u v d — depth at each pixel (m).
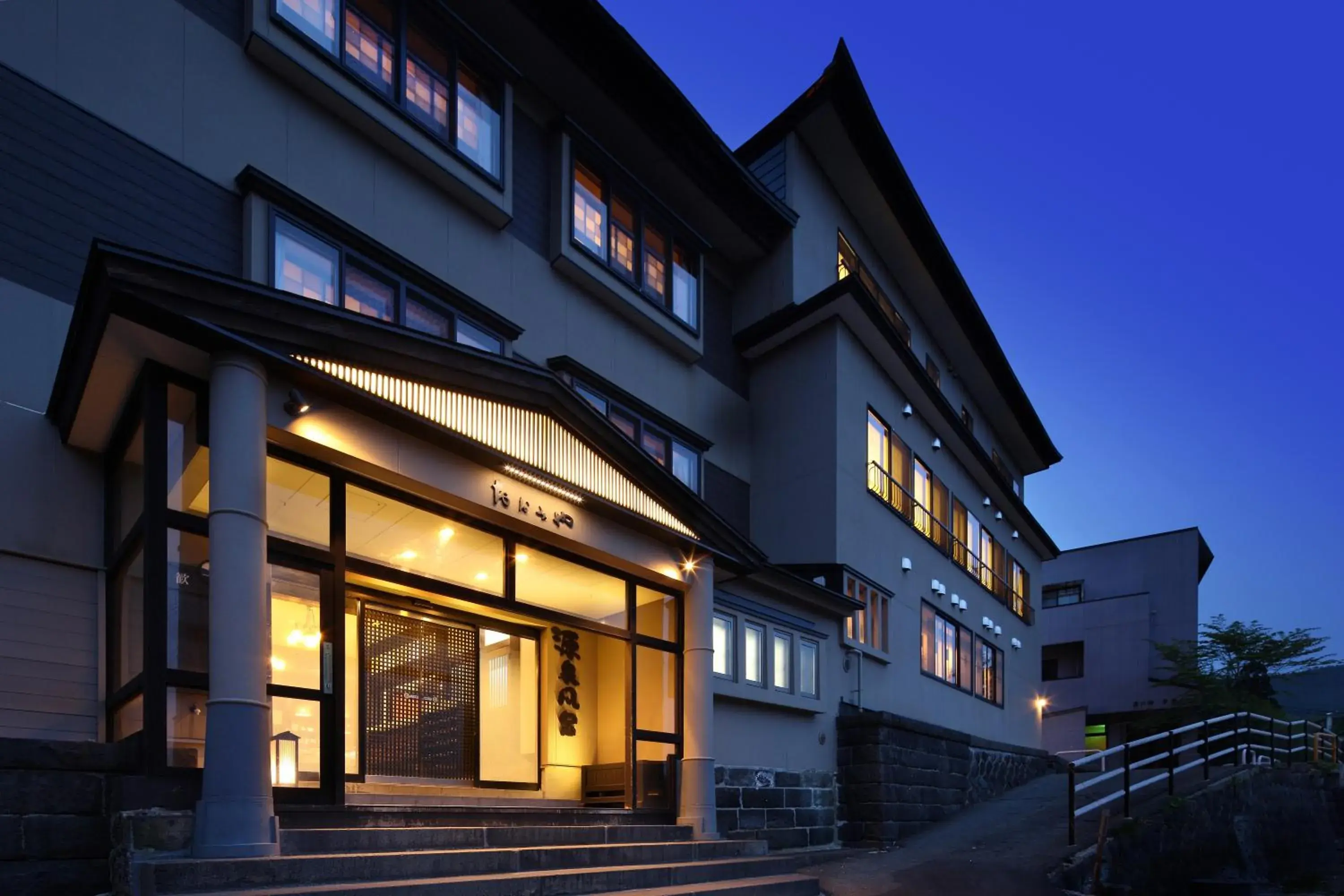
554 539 10.23
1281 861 15.40
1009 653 27.22
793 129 19.22
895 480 20.08
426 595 11.09
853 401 18.41
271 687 7.45
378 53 11.92
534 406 9.74
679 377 17.02
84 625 8.39
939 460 22.95
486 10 13.51
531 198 14.27
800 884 10.07
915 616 20.05
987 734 24.05
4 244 8.56
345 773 8.20
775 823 14.01
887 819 15.23
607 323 15.42
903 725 16.30
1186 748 15.05
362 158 11.72
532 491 9.84
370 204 11.71
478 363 9.05
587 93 14.95
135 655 7.51
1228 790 14.96
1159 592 42.47
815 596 15.55
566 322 14.52
